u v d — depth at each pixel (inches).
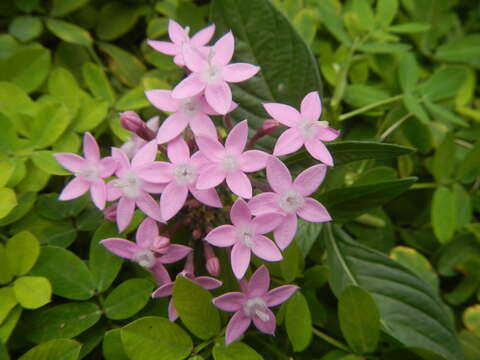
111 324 3.5
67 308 3.4
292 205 3.2
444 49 5.7
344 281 4.2
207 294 3.2
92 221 3.9
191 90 3.3
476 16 6.5
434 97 5.1
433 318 3.9
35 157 3.9
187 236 3.8
